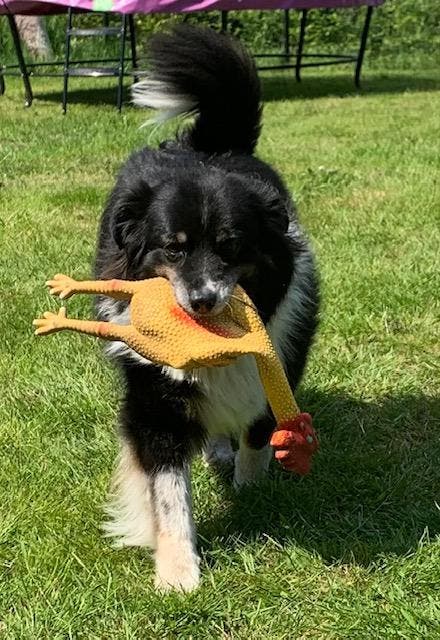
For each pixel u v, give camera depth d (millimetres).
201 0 5605
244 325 1412
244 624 1386
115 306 1532
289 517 1606
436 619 1376
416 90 6906
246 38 9125
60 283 1388
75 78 7469
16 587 1434
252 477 1710
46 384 2021
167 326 1377
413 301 2387
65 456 1771
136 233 1516
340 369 2090
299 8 5934
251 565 1482
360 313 2340
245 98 1855
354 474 1742
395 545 1529
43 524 1576
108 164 4016
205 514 1642
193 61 1827
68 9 5555
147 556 1521
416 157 4133
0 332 2242
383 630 1358
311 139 4723
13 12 5688
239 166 1713
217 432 1585
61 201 3334
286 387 1407
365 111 5797
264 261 1527
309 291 1705
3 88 6535
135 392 1488
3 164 4004
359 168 3936
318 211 3197
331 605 1406
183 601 1395
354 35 9109
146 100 1911
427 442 1868
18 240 2877
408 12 9266
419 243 2818
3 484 1694
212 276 1414
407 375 2082
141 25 8234
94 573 1470
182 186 1482
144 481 1495
